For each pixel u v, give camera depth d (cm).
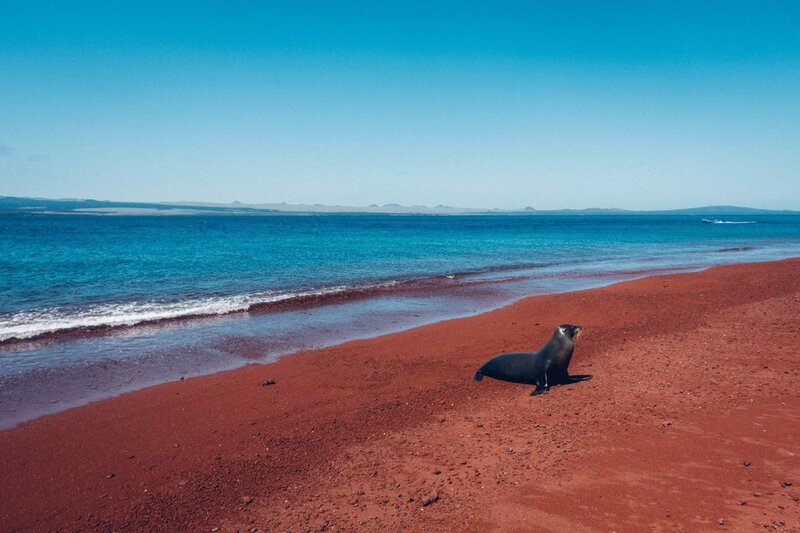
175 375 970
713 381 827
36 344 1190
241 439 684
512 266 2972
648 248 4619
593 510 481
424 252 3969
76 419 754
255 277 2342
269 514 511
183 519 507
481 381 913
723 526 443
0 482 579
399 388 880
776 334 1125
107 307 1599
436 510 501
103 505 534
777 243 5394
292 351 1141
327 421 740
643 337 1168
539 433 666
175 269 2567
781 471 530
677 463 561
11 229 7062
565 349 855
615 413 717
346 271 2625
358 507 515
